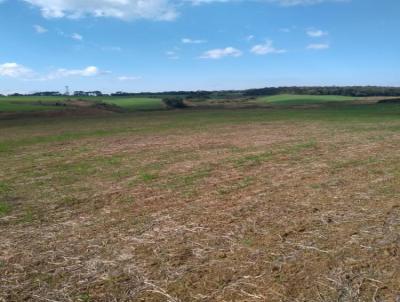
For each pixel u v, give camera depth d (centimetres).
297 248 676
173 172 1376
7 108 6888
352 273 583
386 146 1905
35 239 750
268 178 1227
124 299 537
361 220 802
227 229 775
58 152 2011
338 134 2538
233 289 551
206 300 528
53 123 4581
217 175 1300
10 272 619
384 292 531
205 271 605
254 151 1842
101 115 6212
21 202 1021
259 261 631
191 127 3438
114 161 1662
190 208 923
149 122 4256
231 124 3669
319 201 948
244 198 997
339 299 518
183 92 15900
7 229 809
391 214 830
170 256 660
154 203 980
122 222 838
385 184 1095
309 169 1354
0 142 2577
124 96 14562
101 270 619
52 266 636
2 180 1308
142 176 1320
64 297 545
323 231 750
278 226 783
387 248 663
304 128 3056
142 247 700
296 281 566
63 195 1088
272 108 7419
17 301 538
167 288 560
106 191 1123
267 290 545
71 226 821
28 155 1930
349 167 1371
